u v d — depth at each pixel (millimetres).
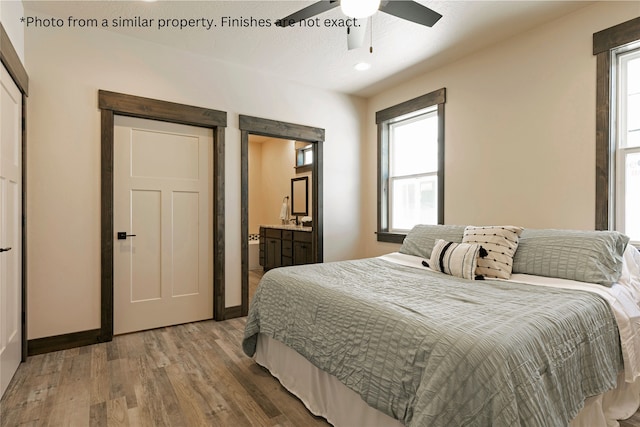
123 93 2887
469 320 1354
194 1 2430
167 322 3193
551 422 1146
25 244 2449
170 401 1955
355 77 3787
